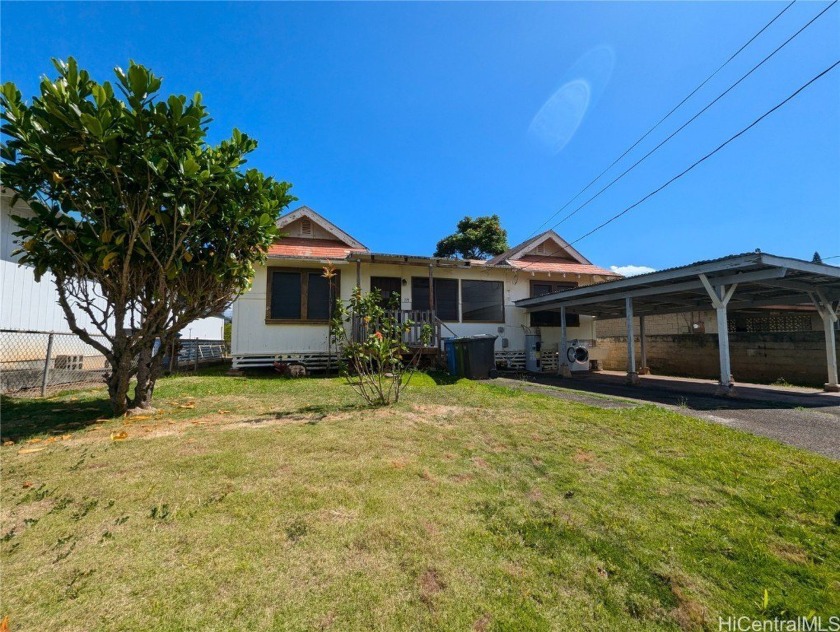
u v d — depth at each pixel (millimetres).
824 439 3764
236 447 3270
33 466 2812
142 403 4984
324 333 10234
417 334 9938
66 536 1886
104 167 3768
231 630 1329
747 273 6426
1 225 8234
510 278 12242
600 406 5383
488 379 8906
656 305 11086
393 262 10062
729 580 1667
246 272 5312
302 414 4668
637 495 2451
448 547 1854
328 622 1379
